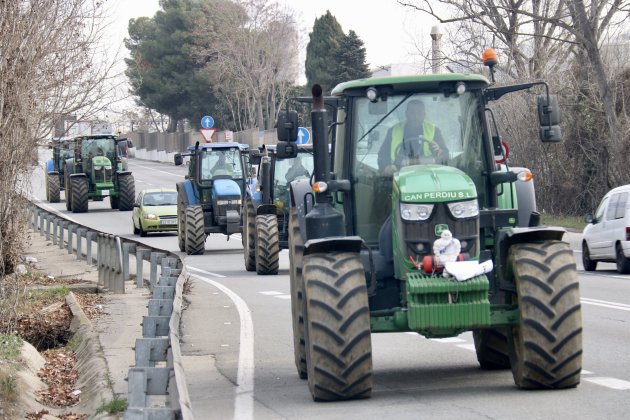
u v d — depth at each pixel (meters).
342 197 23.20
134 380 15.84
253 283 51.06
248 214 57.97
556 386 21.14
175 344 17.81
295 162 57.38
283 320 36.91
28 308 37.97
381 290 22.19
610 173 87.25
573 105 88.25
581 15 77.19
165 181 164.12
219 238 88.56
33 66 34.88
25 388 25.11
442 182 20.94
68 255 62.31
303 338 24.44
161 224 87.75
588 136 88.75
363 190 23.00
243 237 61.22
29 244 58.69
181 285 30.77
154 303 25.89
